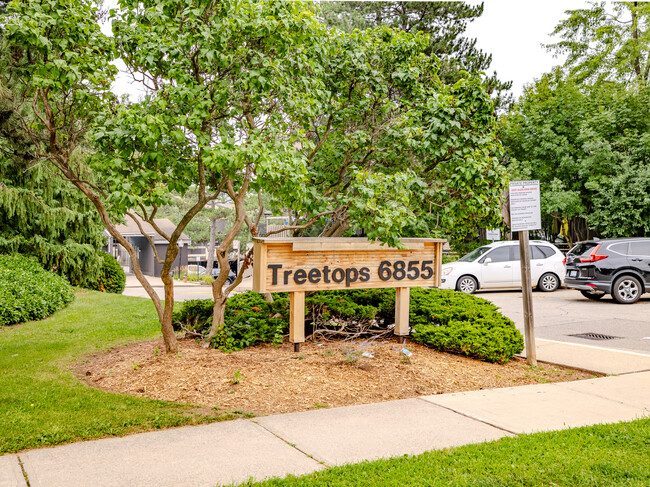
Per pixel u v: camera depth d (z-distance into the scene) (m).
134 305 13.81
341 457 4.12
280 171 6.30
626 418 5.18
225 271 7.59
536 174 23.81
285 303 8.56
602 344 9.66
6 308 10.73
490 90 26.03
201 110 6.17
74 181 6.66
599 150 21.95
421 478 3.68
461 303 8.83
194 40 6.08
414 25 27.41
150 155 5.88
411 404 5.60
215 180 7.46
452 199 8.34
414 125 8.33
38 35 5.53
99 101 6.62
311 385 6.10
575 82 33.41
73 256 17.91
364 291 9.07
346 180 9.27
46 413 5.04
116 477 3.71
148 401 5.49
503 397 5.93
